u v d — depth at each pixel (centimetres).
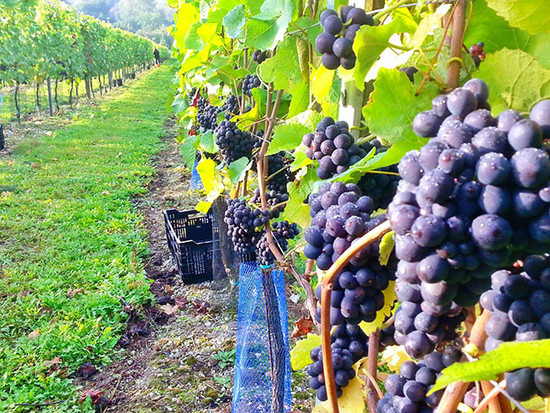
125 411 370
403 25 112
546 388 67
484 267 71
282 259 223
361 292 110
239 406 330
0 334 453
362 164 120
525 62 89
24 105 1731
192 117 580
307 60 204
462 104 74
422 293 77
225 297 520
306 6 213
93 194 853
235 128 309
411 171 74
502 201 63
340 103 161
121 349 445
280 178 279
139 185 912
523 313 72
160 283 567
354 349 138
